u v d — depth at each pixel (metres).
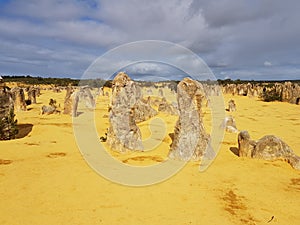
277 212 7.25
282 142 11.90
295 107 37.03
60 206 7.05
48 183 8.51
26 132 16.30
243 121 24.14
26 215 6.54
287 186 9.13
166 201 7.61
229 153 13.11
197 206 7.39
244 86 59.31
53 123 19.45
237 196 8.18
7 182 8.45
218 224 6.50
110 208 7.06
